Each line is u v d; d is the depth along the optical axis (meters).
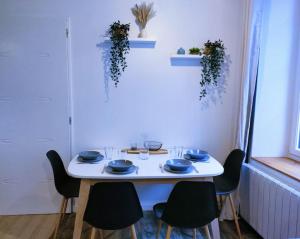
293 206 1.95
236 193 2.76
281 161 2.58
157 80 2.84
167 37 2.79
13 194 2.79
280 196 2.10
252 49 2.62
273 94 2.70
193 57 2.76
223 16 2.82
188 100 2.90
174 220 1.80
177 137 2.94
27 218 2.75
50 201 2.84
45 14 2.65
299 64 2.59
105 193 1.69
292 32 2.63
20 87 2.66
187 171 2.14
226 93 2.93
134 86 2.82
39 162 2.78
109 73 2.78
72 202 2.87
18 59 2.62
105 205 1.72
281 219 2.08
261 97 2.70
